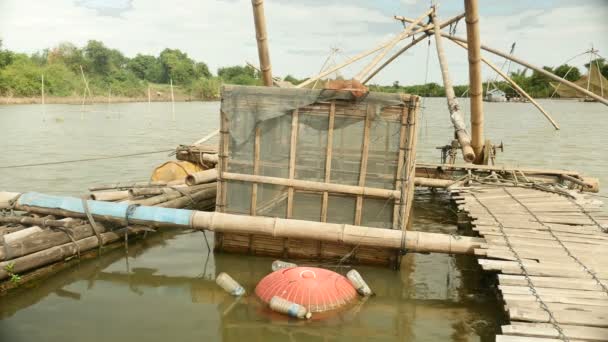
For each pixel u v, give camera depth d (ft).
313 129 28.99
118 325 22.16
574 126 129.59
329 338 21.24
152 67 363.76
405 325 22.63
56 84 236.43
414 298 25.61
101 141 85.97
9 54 235.81
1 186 48.21
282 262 27.73
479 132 48.55
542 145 90.74
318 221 29.58
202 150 49.52
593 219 31.22
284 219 28.91
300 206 29.68
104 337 21.03
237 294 25.38
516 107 228.22
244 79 337.31
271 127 29.48
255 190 30.01
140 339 20.89
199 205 40.88
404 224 28.50
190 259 30.58
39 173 55.16
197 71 368.68
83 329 21.74
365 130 28.32
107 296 25.30
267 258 30.73
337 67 45.50
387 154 28.32
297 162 29.40
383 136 28.25
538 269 23.66
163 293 25.72
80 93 245.24
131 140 88.69
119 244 32.63
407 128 27.89
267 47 36.37
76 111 164.14
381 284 27.27
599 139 99.71
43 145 78.59
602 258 24.89
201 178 40.65
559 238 27.66
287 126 29.30
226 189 30.48
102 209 30.58
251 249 31.04
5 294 24.89
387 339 21.30
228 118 29.89
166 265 29.55
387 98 27.78
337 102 28.48
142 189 36.45
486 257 26.35
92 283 26.89
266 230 28.71
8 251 24.91
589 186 43.73
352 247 29.45
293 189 29.58
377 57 45.80
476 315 23.82
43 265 26.94
